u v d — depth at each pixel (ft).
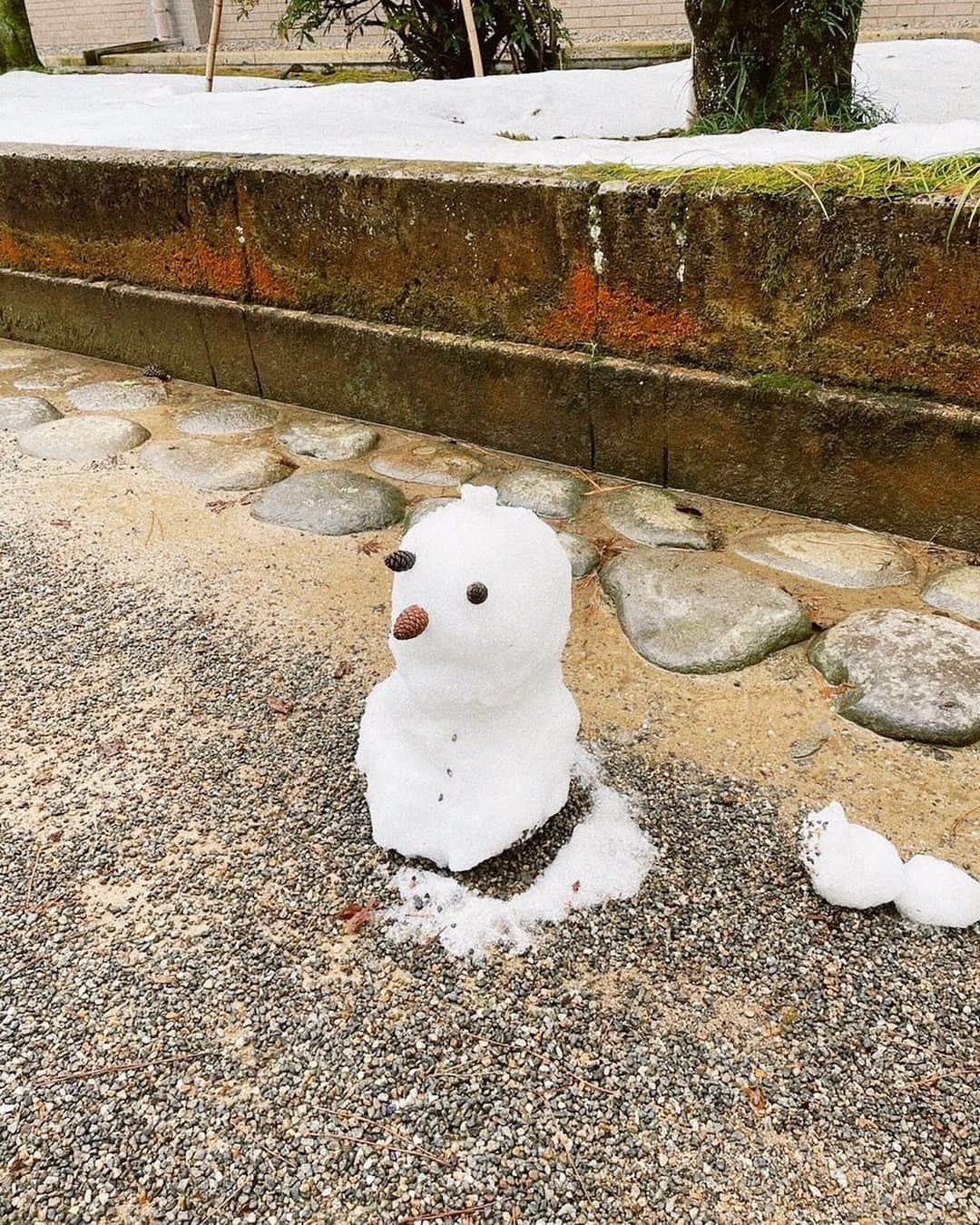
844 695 4.15
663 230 5.12
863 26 13.73
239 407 7.11
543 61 11.95
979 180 4.41
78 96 11.49
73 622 4.86
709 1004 2.98
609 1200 2.53
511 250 5.66
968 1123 2.68
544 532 3.01
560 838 3.51
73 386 7.63
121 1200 2.57
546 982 3.05
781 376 5.17
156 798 3.79
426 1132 2.68
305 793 3.77
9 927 3.29
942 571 4.85
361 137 7.28
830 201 4.66
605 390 5.68
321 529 5.56
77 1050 2.91
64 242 7.79
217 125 8.11
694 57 7.22
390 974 3.09
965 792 3.68
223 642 4.68
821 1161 2.60
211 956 3.17
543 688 3.26
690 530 5.29
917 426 4.85
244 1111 2.75
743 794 3.71
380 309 6.39
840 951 3.13
